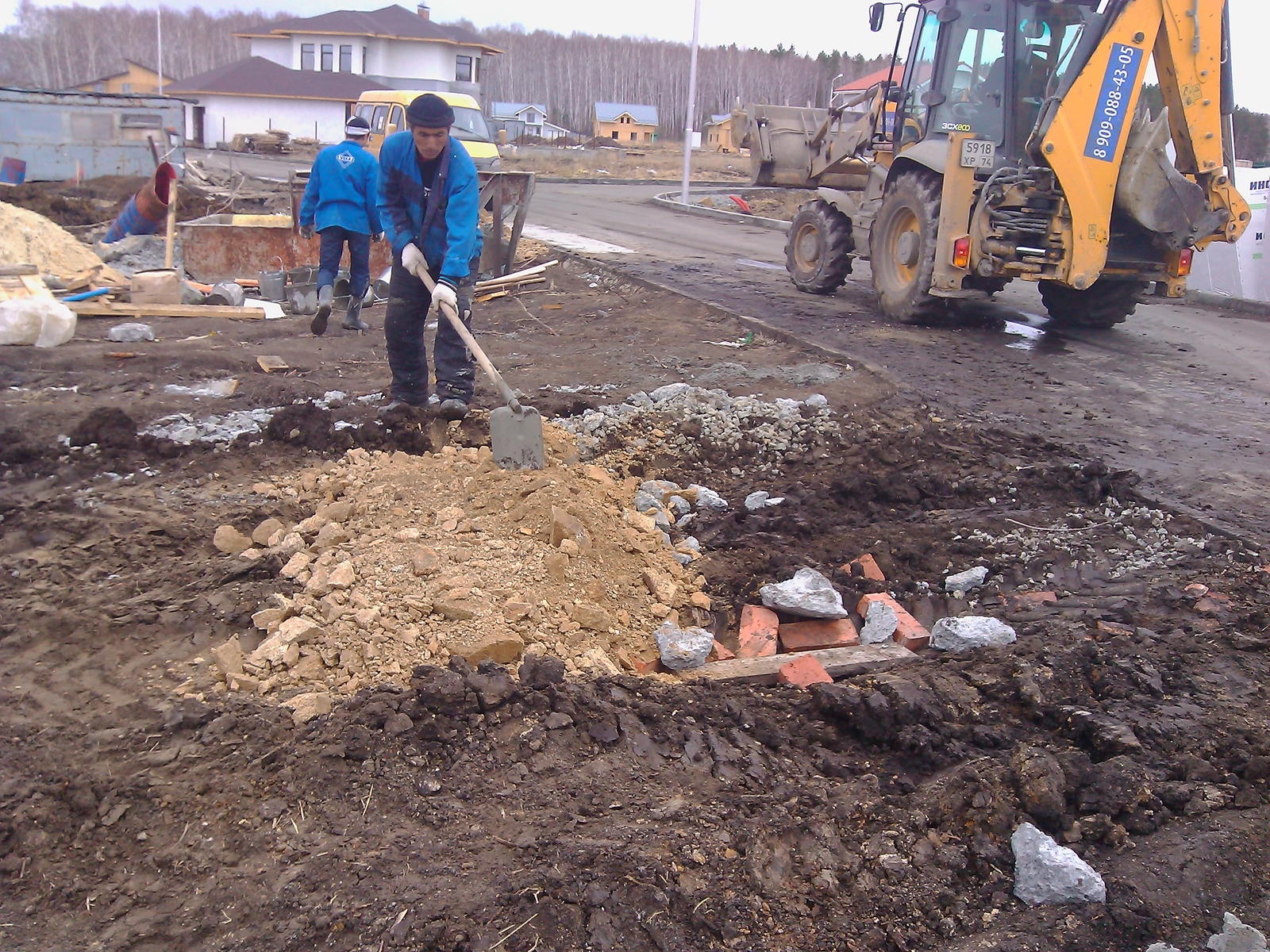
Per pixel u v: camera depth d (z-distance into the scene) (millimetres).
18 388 6227
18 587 3750
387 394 6391
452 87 48656
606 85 83375
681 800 2791
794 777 3002
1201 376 8328
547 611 3703
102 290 9336
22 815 2596
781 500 5273
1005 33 8945
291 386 6617
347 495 4539
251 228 10727
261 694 3162
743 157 48094
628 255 14055
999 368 8250
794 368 7648
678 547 4645
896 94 10953
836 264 11266
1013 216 8836
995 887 2590
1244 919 2480
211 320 8977
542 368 7527
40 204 14648
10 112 18734
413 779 2795
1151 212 8500
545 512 4168
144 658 3369
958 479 5621
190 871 2480
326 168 8148
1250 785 2980
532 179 11547
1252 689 3504
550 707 3133
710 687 3529
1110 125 8312
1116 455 6176
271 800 2699
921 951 2398
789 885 2545
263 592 3719
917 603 4445
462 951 2244
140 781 2727
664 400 6535
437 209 5203
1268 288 12391
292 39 47969
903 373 7820
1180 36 8203
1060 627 4012
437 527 4121
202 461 5145
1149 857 2652
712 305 9914
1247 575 4488
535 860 2508
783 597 4113
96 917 2354
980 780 2867
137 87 59375
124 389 6363
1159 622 4094
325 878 2438
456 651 3350
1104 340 9734
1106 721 3236
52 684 3193
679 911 2387
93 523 4312
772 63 85812
